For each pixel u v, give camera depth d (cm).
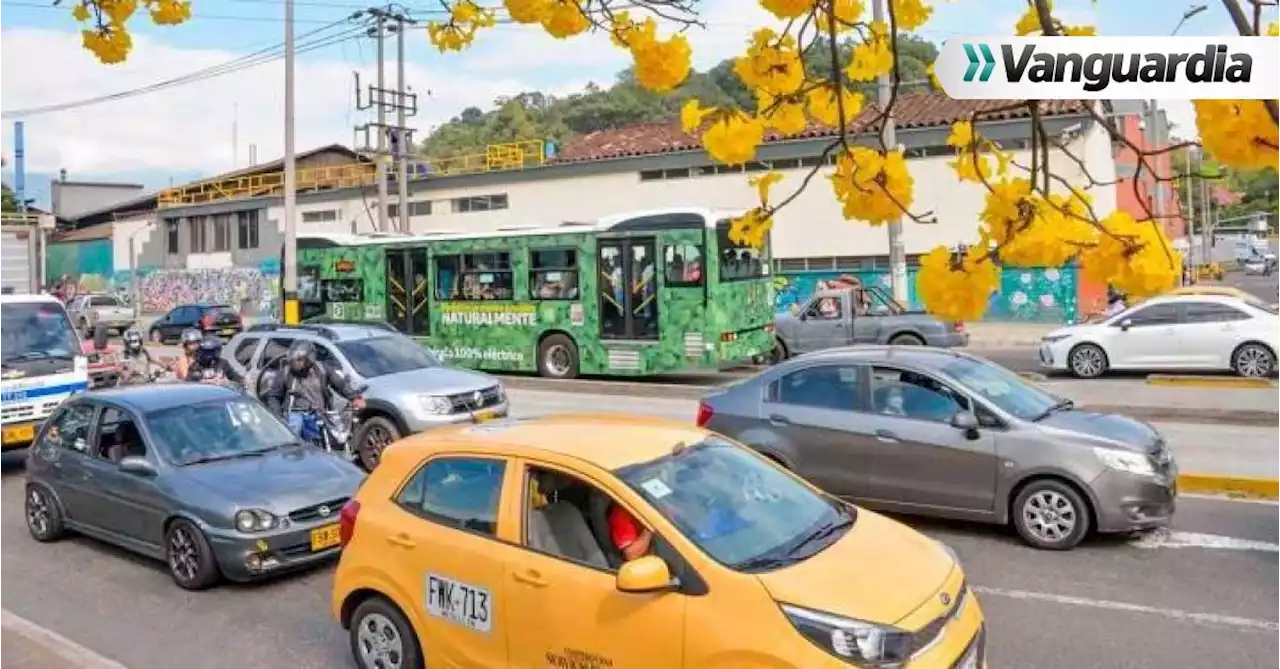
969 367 886
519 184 3381
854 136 242
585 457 512
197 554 780
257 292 4369
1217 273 3866
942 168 2408
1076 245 196
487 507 524
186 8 348
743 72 243
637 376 2058
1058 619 645
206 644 669
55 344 1312
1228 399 1461
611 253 1919
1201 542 797
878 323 1997
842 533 509
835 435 875
